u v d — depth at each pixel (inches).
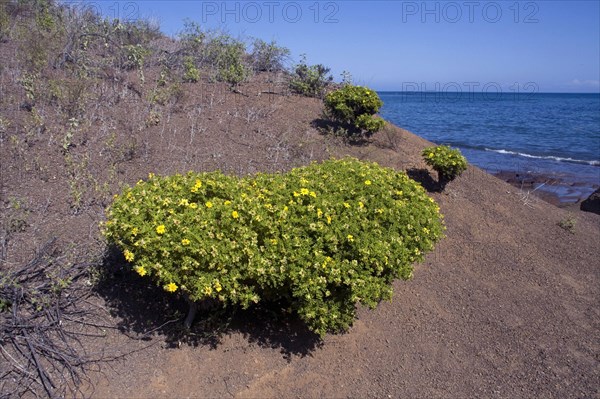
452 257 236.8
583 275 250.2
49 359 137.9
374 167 191.8
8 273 148.1
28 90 255.9
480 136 941.2
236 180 166.7
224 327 157.9
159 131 266.2
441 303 202.1
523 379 169.8
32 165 210.1
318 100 372.8
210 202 144.5
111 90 294.2
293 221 146.2
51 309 148.3
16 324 139.9
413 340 178.5
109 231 139.9
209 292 130.0
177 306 163.9
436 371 166.9
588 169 615.2
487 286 221.0
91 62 322.3
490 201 301.4
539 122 1264.8
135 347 148.7
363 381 156.6
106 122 259.0
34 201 192.4
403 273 153.3
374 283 144.2
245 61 414.6
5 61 298.5
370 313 185.2
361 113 324.5
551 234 287.0
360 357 165.2
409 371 164.4
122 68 342.6
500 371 172.2
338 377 155.9
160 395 137.8
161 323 157.5
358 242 144.7
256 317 167.9
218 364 150.3
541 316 207.3
